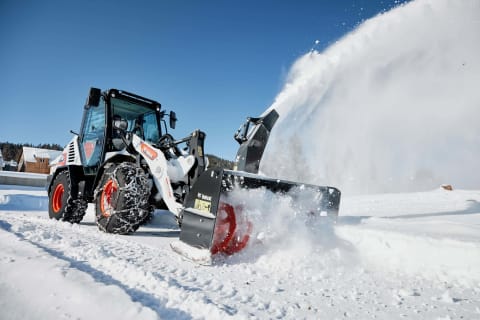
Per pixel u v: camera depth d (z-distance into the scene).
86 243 3.02
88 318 1.47
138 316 1.47
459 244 2.81
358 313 1.83
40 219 4.90
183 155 3.98
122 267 2.21
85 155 4.95
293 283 2.33
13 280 1.88
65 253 2.58
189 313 1.61
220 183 2.74
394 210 8.20
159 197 4.18
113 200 3.92
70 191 4.71
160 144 4.18
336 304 1.96
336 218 3.52
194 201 2.96
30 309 1.56
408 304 2.03
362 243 3.25
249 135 3.40
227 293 1.97
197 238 2.78
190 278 2.23
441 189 15.79
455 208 8.49
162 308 1.64
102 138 4.66
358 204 10.06
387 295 2.20
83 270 2.13
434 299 2.15
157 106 5.35
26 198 7.88
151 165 3.92
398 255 3.02
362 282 2.48
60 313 1.52
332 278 2.53
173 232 4.65
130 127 5.12
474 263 2.65
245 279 2.34
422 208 8.64
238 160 3.39
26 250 2.45
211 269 2.54
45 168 39.59
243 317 1.55
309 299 2.01
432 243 2.92
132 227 3.85
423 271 2.80
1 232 3.01
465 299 2.17
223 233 2.86
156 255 2.85
